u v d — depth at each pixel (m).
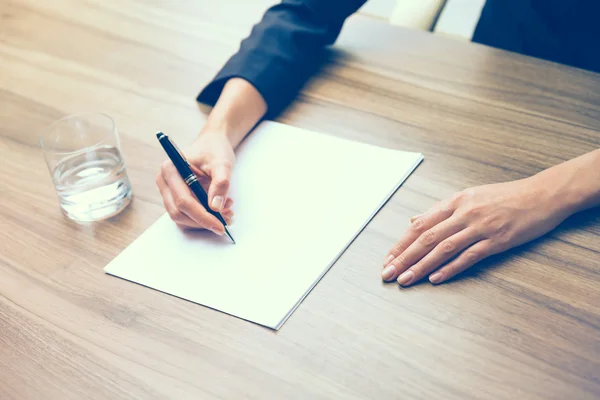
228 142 0.81
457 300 0.60
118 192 0.75
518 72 0.91
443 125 0.83
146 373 0.57
